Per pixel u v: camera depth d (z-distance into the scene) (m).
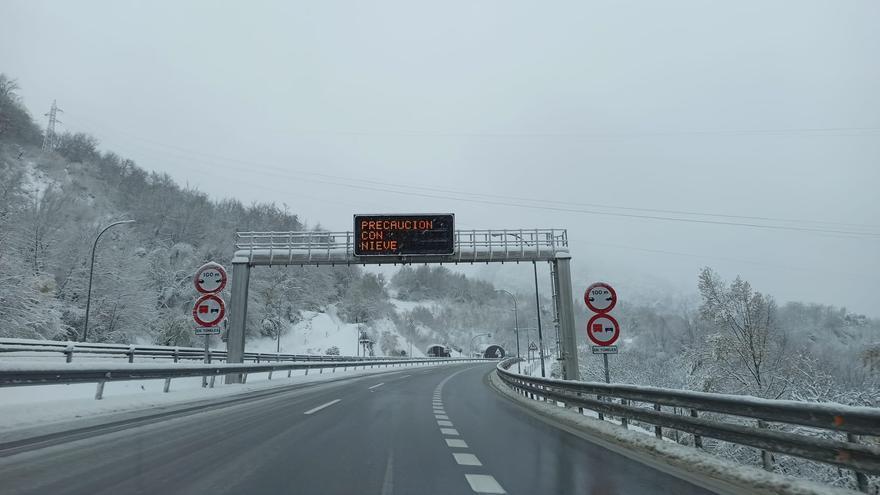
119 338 48.34
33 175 72.88
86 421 10.55
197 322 18.89
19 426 9.54
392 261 27.72
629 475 6.95
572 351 27.12
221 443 8.75
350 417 12.95
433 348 119.94
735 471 6.77
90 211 63.09
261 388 22.38
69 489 5.57
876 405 19.16
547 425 12.54
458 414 14.68
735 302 30.33
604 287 13.79
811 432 11.73
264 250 28.14
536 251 27.91
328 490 5.81
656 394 9.43
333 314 113.19
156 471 6.54
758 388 26.97
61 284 47.81
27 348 22.86
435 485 6.19
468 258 27.62
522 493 5.91
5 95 76.88
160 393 15.33
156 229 75.69
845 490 5.60
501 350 130.12
